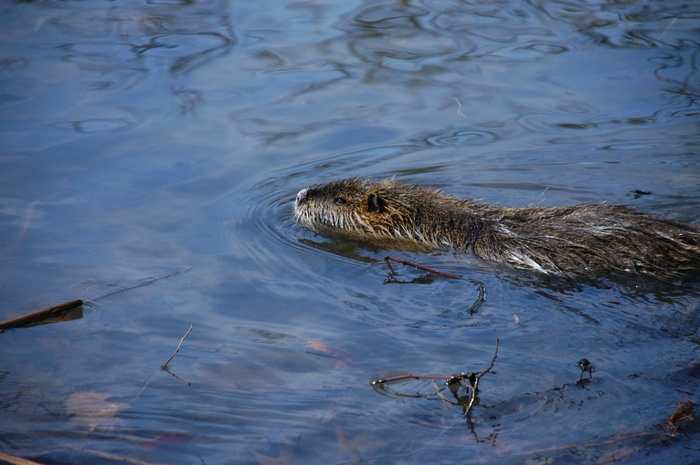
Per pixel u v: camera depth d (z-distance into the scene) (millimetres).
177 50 18312
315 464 6680
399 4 21453
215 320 9078
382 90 16531
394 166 13969
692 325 8758
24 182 12555
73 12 20703
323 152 14383
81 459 6785
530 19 20141
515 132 14969
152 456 6828
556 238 10578
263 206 12492
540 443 6805
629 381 7641
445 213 11719
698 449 6641
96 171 13070
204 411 7406
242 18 20547
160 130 14688
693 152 14062
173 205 12172
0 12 20531
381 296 9727
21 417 7312
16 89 16078
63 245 10750
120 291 9633
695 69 16891
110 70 17125
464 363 8094
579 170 13766
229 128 14914
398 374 7938
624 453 6621
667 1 21062
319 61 17875
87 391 7727
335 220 12438
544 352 8258
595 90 16312
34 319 8922
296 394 7648
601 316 9047
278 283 10055
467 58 17906
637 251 10109
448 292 9820
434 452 6754
